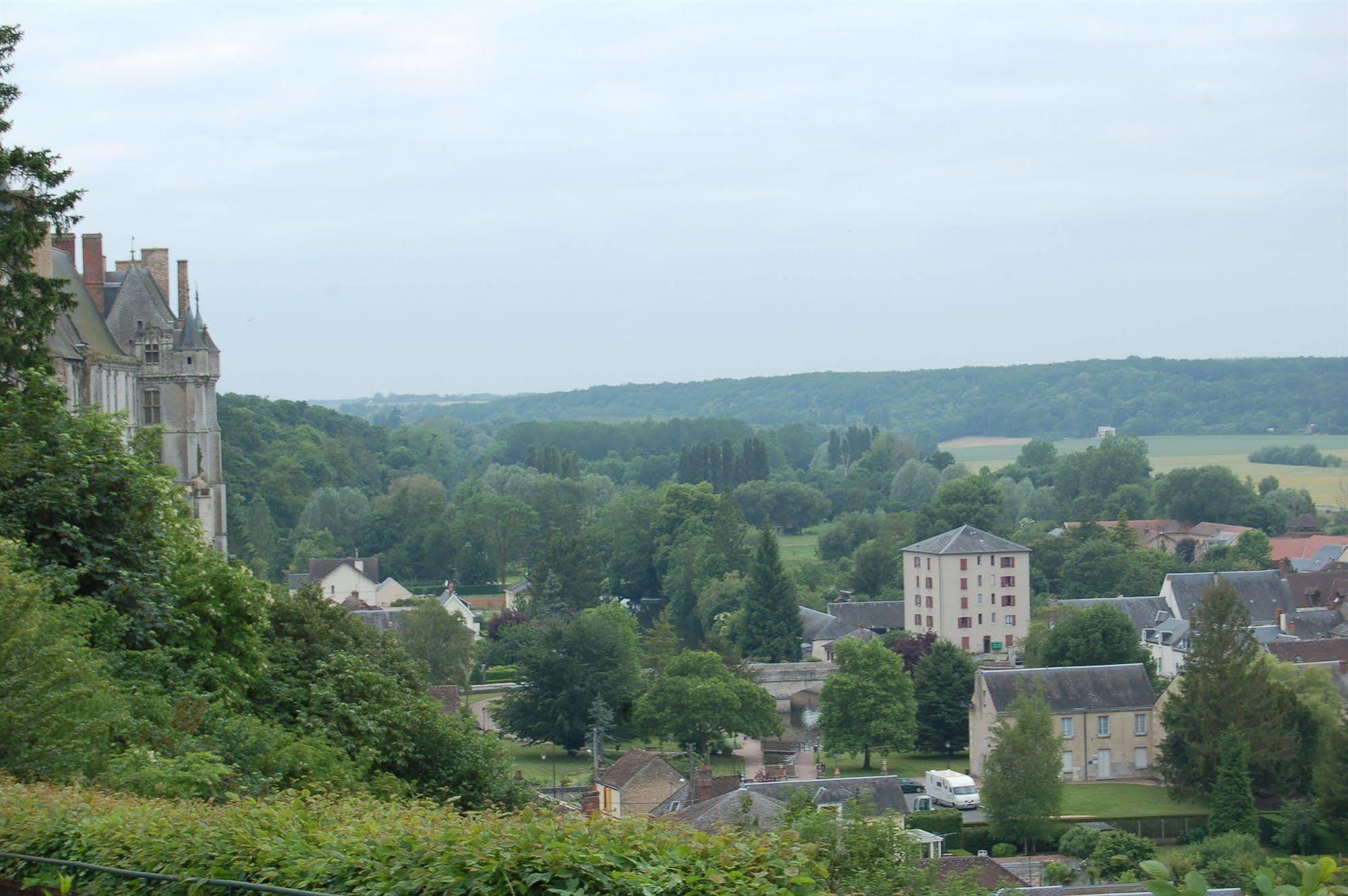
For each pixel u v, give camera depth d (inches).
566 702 4109.3
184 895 717.3
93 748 1095.0
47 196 2043.6
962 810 3368.6
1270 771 3378.4
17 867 766.5
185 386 3954.2
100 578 1556.3
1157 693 4192.9
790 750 4330.7
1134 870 2689.5
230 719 1477.6
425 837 693.3
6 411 1640.0
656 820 707.4
